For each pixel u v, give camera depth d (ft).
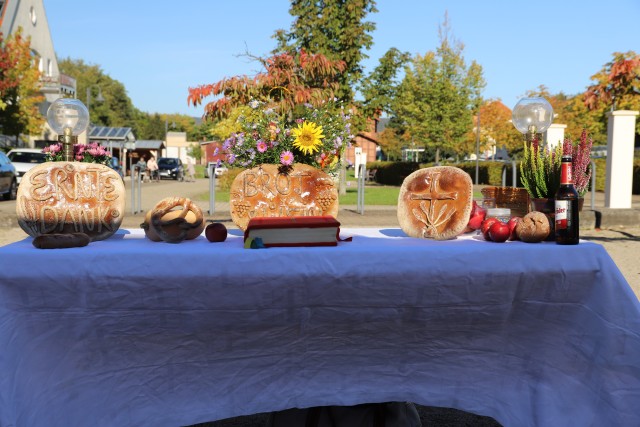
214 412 7.54
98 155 13.65
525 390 7.86
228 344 7.48
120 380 7.36
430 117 107.55
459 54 107.34
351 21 63.82
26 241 8.02
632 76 30.68
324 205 8.96
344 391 7.78
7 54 89.30
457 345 7.82
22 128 93.04
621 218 36.06
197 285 7.04
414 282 7.31
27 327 7.00
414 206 8.62
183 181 137.49
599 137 104.22
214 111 25.16
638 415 7.27
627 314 7.39
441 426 9.70
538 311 7.68
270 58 28.32
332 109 10.03
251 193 8.93
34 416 6.93
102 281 6.94
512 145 134.82
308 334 7.55
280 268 7.09
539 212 8.06
